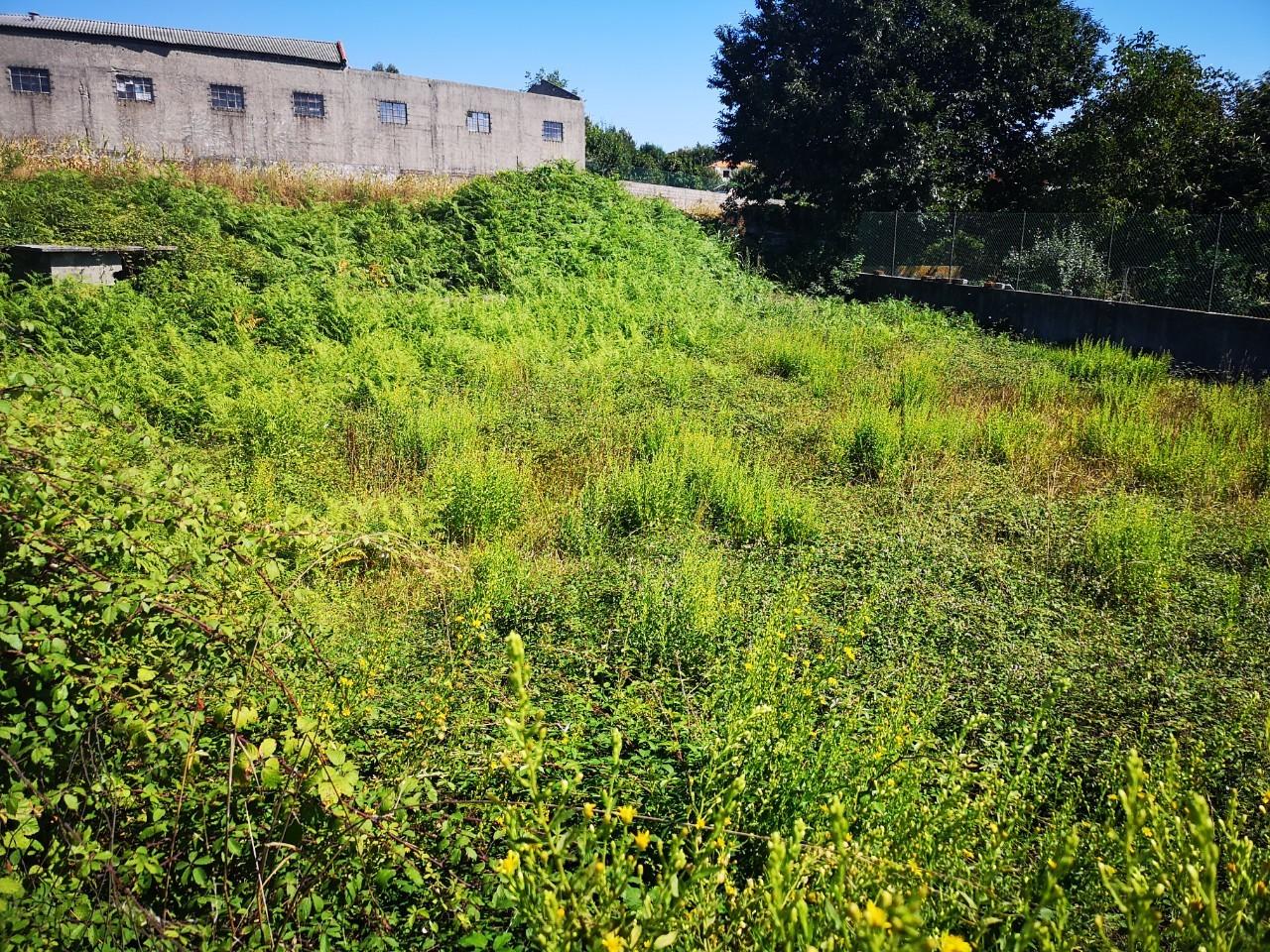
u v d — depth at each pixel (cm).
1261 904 182
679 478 679
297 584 307
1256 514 657
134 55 2603
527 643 441
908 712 349
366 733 324
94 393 368
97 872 228
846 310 1752
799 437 873
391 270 1467
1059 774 321
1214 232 1340
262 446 723
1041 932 169
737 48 2491
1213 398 1018
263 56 2778
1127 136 2195
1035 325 1598
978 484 732
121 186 1630
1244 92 2184
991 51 2288
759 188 2589
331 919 238
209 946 212
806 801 287
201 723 241
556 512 657
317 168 2336
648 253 1780
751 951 189
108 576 249
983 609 500
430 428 772
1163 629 479
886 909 143
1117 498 670
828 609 502
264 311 1158
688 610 464
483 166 3266
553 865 186
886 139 2308
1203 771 319
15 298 1030
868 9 2252
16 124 2498
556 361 1114
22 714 231
